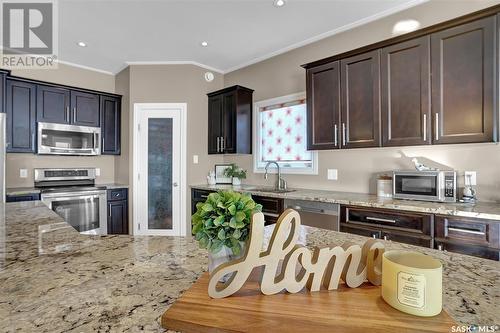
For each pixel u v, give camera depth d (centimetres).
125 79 423
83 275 77
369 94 244
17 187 364
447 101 202
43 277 75
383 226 215
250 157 408
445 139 203
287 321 55
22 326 53
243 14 277
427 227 193
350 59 256
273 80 378
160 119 411
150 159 409
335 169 314
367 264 72
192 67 411
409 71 221
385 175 270
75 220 358
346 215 237
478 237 174
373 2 255
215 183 434
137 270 81
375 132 240
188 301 61
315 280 67
